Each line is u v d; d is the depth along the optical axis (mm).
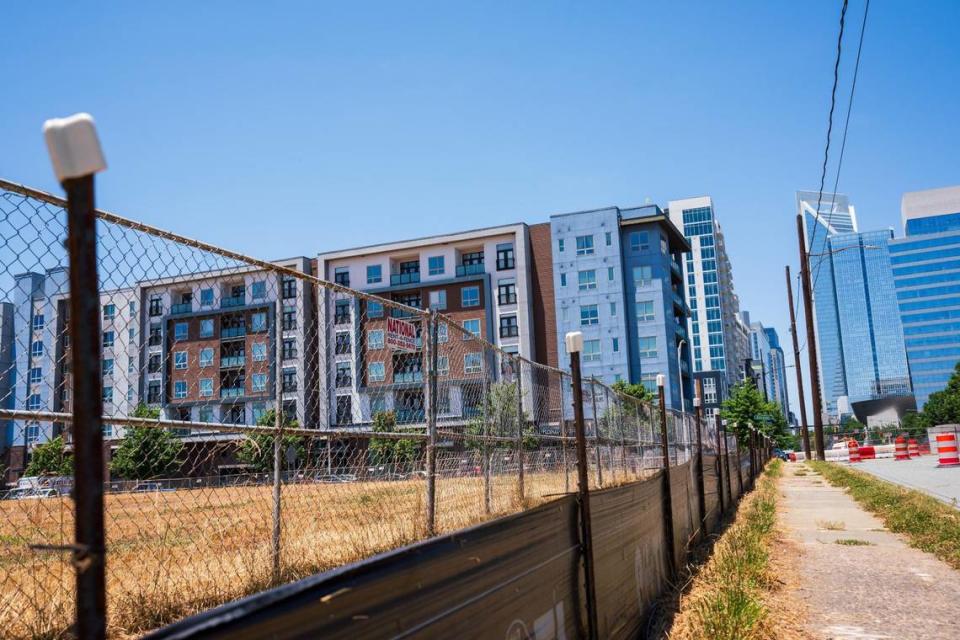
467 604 3018
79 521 1555
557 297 64688
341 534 6543
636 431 12430
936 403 97062
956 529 10602
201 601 4875
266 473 6336
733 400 70250
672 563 8125
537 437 9289
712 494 13172
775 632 6211
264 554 5797
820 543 11266
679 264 74250
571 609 4438
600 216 64750
